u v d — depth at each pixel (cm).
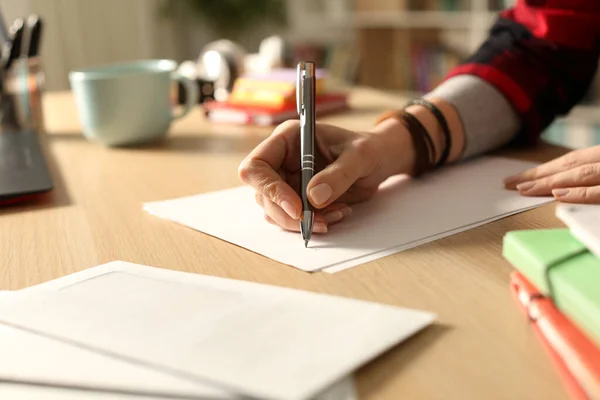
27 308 38
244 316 36
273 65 145
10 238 56
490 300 40
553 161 63
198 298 39
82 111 95
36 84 108
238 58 138
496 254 47
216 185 71
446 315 38
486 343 34
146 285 42
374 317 36
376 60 296
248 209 61
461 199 61
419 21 265
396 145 66
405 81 279
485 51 81
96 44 271
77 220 60
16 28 112
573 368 30
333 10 305
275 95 112
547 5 82
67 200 68
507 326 36
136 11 279
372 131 67
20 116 105
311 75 55
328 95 118
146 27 283
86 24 267
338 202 59
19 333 36
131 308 38
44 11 251
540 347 34
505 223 54
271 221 56
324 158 60
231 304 38
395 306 39
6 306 39
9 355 33
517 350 34
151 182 74
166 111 98
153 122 95
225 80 135
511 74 78
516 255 39
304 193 53
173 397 29
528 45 80
